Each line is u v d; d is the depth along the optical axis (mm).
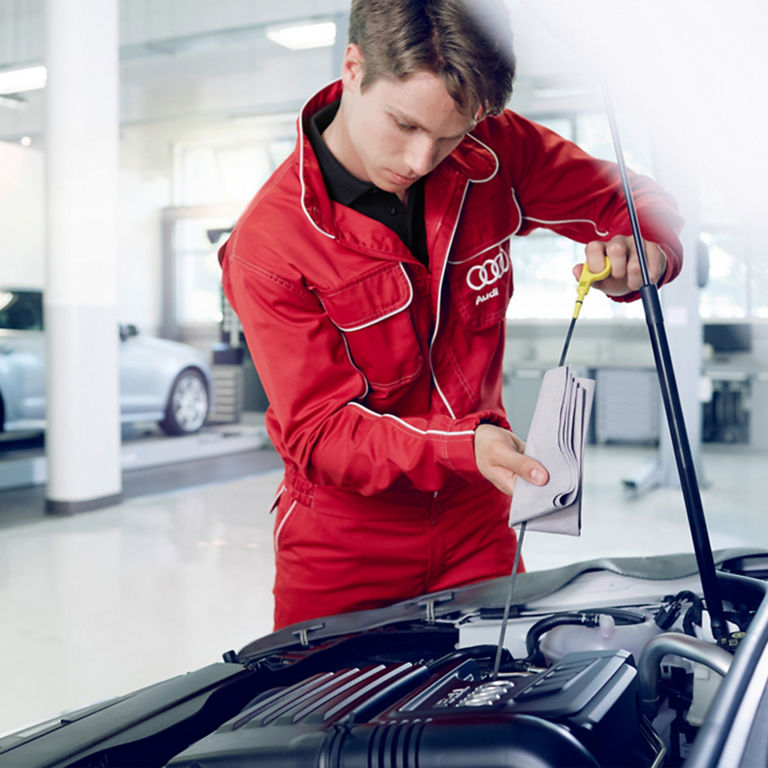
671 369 635
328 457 840
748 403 6758
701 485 4891
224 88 8234
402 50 663
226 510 4430
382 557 1037
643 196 1041
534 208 1112
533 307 7613
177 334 9852
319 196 912
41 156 7938
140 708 642
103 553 3566
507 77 679
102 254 4320
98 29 4207
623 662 537
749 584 722
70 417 4297
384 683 565
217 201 9734
